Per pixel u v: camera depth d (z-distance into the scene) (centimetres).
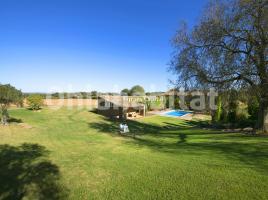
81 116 4306
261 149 1457
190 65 2350
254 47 1975
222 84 2183
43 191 858
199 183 902
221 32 2089
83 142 1981
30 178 995
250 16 1903
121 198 789
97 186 902
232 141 1825
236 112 3189
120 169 1116
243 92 2127
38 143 1855
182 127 3644
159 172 1055
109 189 869
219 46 2148
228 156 1315
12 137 2081
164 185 892
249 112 3069
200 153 1438
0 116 3198
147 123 4088
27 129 2603
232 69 2053
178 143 1914
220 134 2356
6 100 2767
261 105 2216
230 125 3077
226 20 2067
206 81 2277
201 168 1096
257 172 1009
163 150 1596
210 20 2167
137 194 817
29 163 1227
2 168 1132
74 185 915
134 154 1465
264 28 1869
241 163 1158
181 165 1160
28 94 5125
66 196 815
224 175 984
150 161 1261
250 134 2177
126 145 1852
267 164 1124
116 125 3453
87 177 1007
